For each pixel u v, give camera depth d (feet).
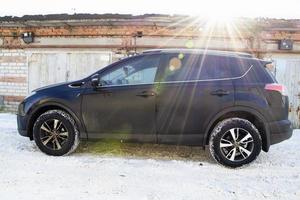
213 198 13.26
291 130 17.81
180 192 13.75
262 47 32.99
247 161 17.08
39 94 18.66
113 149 20.04
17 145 20.42
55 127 18.21
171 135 17.60
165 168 16.78
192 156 19.16
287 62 33.14
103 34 34.35
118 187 14.03
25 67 36.14
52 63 35.60
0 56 36.58
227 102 17.21
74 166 16.60
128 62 18.22
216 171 16.60
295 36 32.94
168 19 31.07
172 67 17.88
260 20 30.63
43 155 18.30
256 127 17.72
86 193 13.29
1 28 36.11
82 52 34.91
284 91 17.72
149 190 13.84
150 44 33.58
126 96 17.71
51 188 13.69
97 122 17.99
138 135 17.75
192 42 33.06
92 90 18.01
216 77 17.62
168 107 17.48
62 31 35.09
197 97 17.33
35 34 35.63
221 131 17.07
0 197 12.66
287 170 17.28
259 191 14.15
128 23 32.76
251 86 17.38
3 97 36.70
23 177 14.85
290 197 13.61
